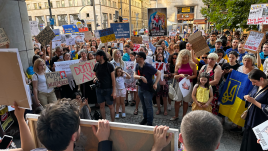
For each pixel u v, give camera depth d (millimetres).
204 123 931
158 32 7102
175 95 3965
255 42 3955
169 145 1137
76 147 1286
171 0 40188
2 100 1194
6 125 2805
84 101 3094
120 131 1208
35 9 43469
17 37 4207
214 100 3740
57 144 930
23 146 1283
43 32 4883
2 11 3865
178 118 4332
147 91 3646
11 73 1099
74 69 3924
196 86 3404
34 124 1369
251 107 2490
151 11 6953
